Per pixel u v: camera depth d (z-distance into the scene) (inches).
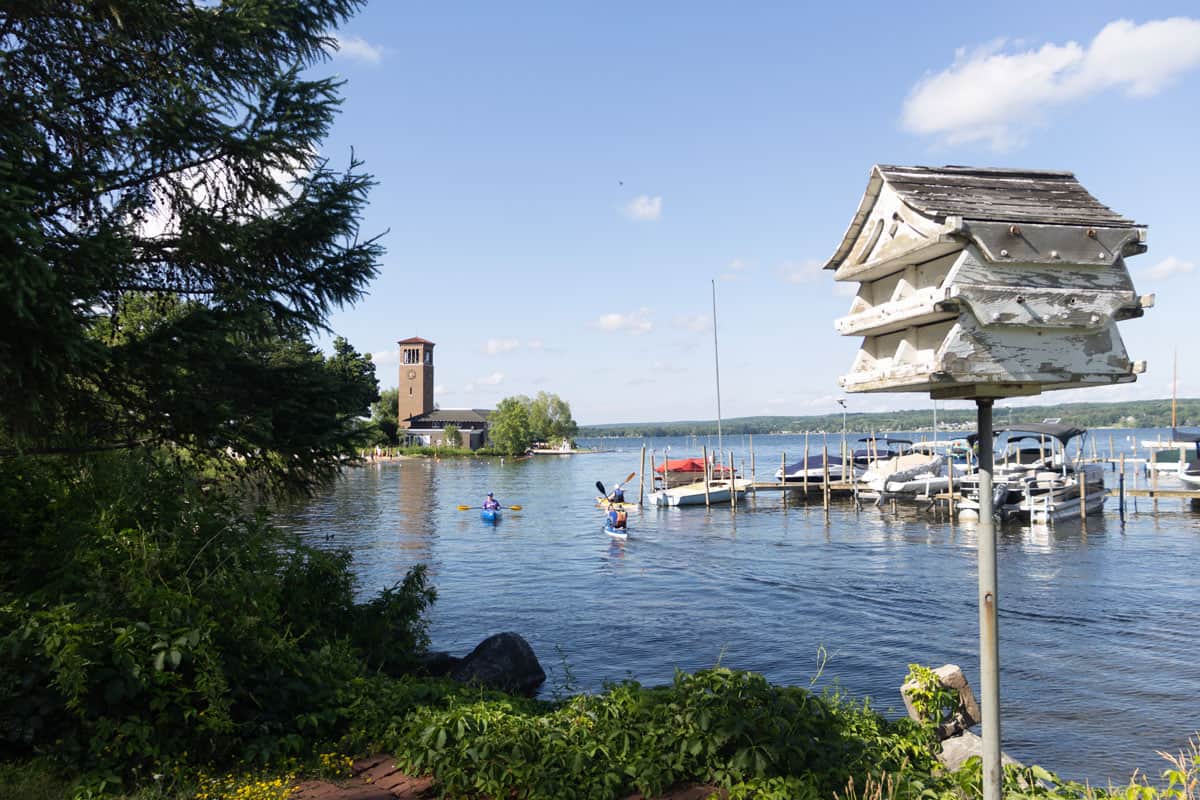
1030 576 932.6
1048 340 135.1
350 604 406.6
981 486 135.8
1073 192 151.8
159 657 239.3
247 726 257.9
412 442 5157.5
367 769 250.1
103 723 226.8
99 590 264.7
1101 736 450.3
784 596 843.4
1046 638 660.7
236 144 276.4
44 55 269.7
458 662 465.7
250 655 277.0
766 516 1621.6
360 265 318.7
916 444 1951.3
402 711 285.7
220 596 289.4
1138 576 922.1
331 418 314.3
